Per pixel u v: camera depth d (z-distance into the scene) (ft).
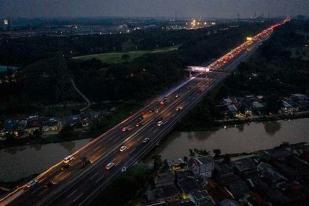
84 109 573.74
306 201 282.77
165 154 390.01
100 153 382.01
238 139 438.81
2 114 548.72
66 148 417.69
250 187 306.76
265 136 450.30
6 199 294.66
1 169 363.15
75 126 474.90
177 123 467.93
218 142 428.56
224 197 285.02
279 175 317.83
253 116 516.32
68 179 325.83
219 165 336.70
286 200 278.87
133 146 394.93
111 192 293.02
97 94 639.35
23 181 327.67
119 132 442.91
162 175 314.55
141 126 459.32
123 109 549.95
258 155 374.63
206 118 487.61
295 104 551.59
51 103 611.06
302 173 325.01
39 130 452.35
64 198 293.02
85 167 348.79
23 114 552.00
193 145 418.72
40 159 387.34
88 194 298.35
